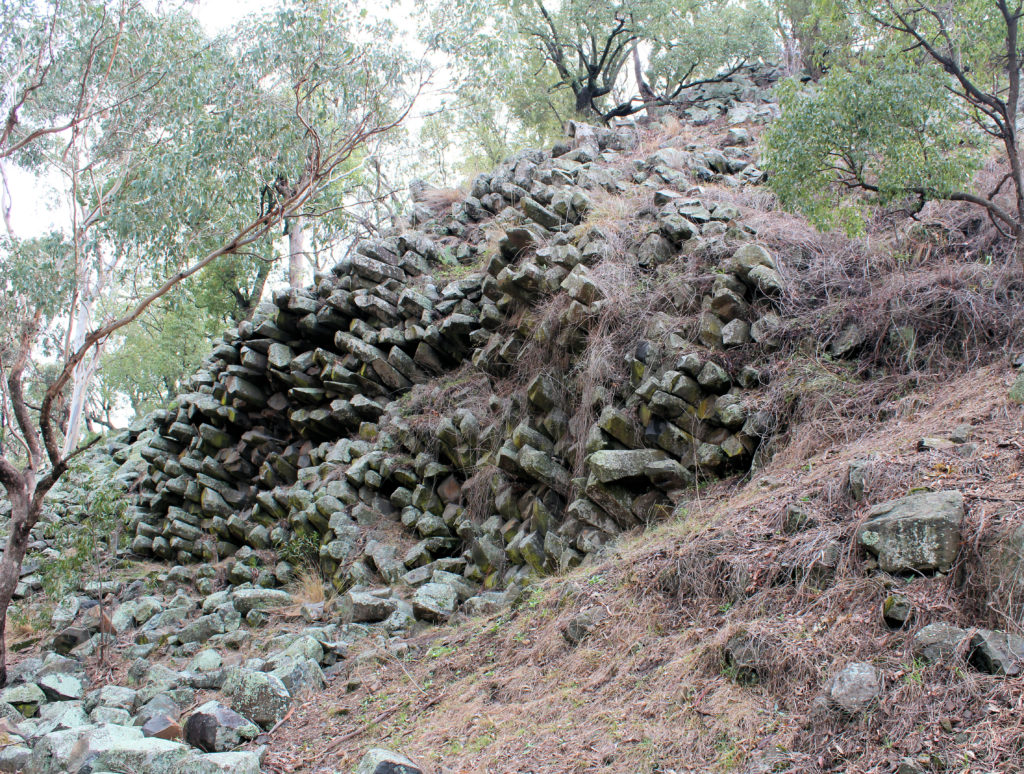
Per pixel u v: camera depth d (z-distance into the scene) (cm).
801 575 486
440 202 1611
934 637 395
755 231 910
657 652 514
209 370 1502
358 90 1054
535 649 596
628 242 973
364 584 948
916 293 750
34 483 828
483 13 1069
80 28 1114
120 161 1176
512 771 455
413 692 624
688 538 589
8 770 570
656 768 413
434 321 1177
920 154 760
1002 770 327
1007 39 823
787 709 414
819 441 672
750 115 1703
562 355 930
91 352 1528
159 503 1430
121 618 1023
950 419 584
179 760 527
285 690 650
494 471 940
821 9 864
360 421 1211
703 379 773
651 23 2083
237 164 1048
